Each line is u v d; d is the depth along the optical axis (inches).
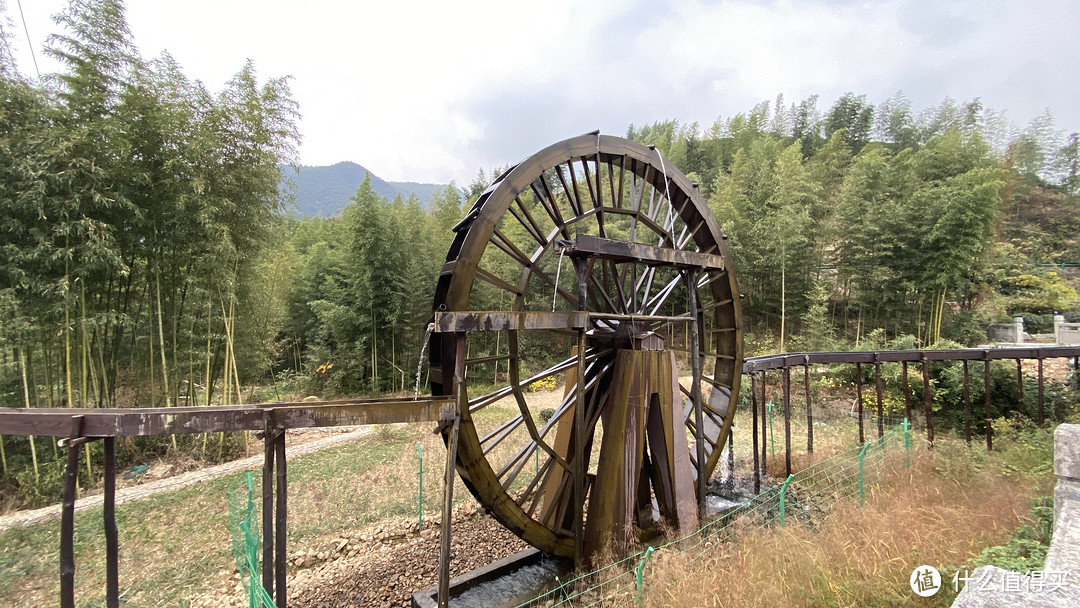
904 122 1573.6
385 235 611.8
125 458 368.2
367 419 145.9
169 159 331.6
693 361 254.4
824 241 724.7
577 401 201.3
